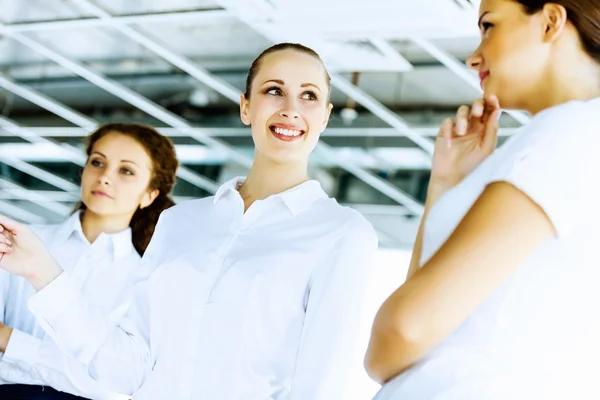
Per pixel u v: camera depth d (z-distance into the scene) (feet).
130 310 9.74
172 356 9.34
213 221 9.82
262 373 9.14
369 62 26.71
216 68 29.73
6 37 29.60
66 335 9.11
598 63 5.41
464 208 5.49
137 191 12.37
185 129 36.55
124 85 32.63
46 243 12.18
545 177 4.77
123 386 9.41
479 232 4.67
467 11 20.48
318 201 9.69
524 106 5.68
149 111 34.55
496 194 4.77
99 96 35.04
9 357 10.56
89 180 12.35
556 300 5.00
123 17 26.11
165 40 28.09
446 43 24.66
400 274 46.78
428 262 4.73
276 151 9.62
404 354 4.64
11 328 10.65
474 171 5.58
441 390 5.06
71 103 35.76
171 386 9.29
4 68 32.94
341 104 33.30
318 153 39.19
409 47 26.05
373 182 41.11
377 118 33.73
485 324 5.12
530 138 5.00
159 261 9.91
